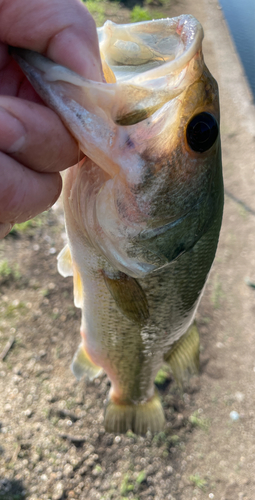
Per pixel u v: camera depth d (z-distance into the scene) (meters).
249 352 0.53
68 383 0.45
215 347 0.53
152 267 0.19
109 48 0.18
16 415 0.41
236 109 1.01
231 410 0.47
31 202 0.14
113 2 1.34
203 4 1.58
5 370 0.44
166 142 0.16
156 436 0.43
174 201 0.17
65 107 0.14
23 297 0.51
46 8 0.14
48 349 0.47
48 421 0.42
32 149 0.13
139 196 0.17
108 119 0.15
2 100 0.13
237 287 0.61
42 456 0.39
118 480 0.39
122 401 0.33
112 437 0.42
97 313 0.26
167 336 0.26
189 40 0.15
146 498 0.39
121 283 0.21
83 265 0.22
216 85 0.17
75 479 0.39
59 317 0.50
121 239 0.18
